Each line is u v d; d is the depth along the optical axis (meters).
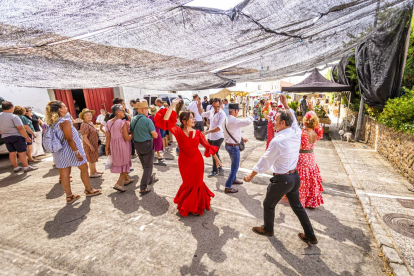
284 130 2.32
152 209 3.45
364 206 3.30
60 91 10.48
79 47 2.09
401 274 2.04
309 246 2.54
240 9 2.27
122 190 4.04
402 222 2.86
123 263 2.33
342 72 9.35
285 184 2.31
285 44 3.97
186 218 3.18
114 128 3.81
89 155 4.74
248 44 3.30
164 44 2.50
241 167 5.39
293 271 2.18
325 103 23.06
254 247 2.54
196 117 7.04
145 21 1.97
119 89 12.47
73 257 2.43
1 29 1.54
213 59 3.53
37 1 1.31
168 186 4.33
